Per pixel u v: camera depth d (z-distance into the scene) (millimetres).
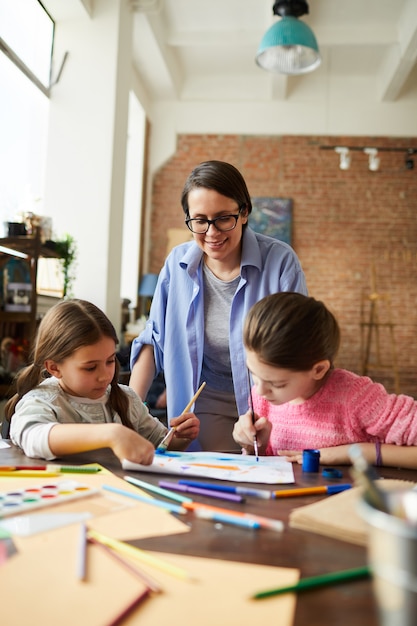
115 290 3918
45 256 3357
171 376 1688
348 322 6148
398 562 381
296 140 6285
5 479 865
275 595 483
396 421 1103
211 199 1392
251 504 774
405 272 6156
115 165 3832
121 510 720
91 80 3807
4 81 3314
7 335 3275
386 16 4969
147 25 4590
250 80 6262
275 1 4117
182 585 502
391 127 6191
